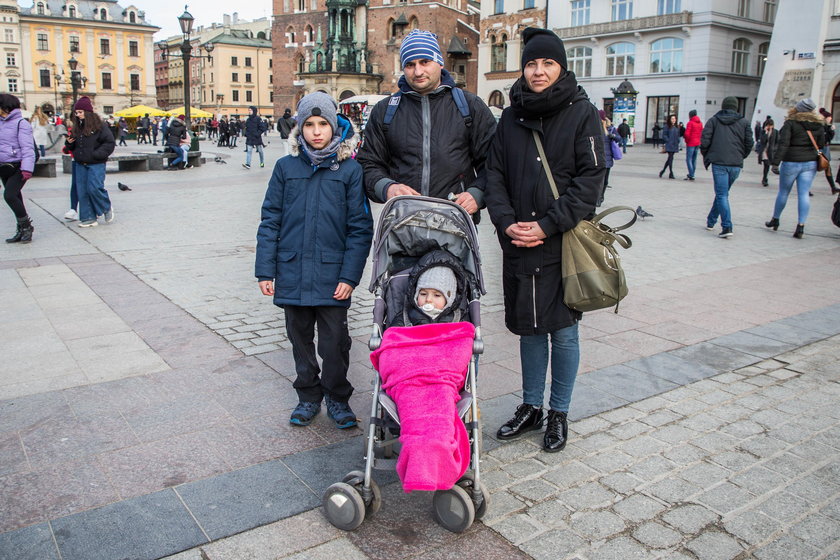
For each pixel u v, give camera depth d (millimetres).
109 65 93875
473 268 3520
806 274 7859
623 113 31766
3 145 8875
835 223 9984
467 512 2906
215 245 9352
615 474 3488
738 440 3850
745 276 7766
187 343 5371
